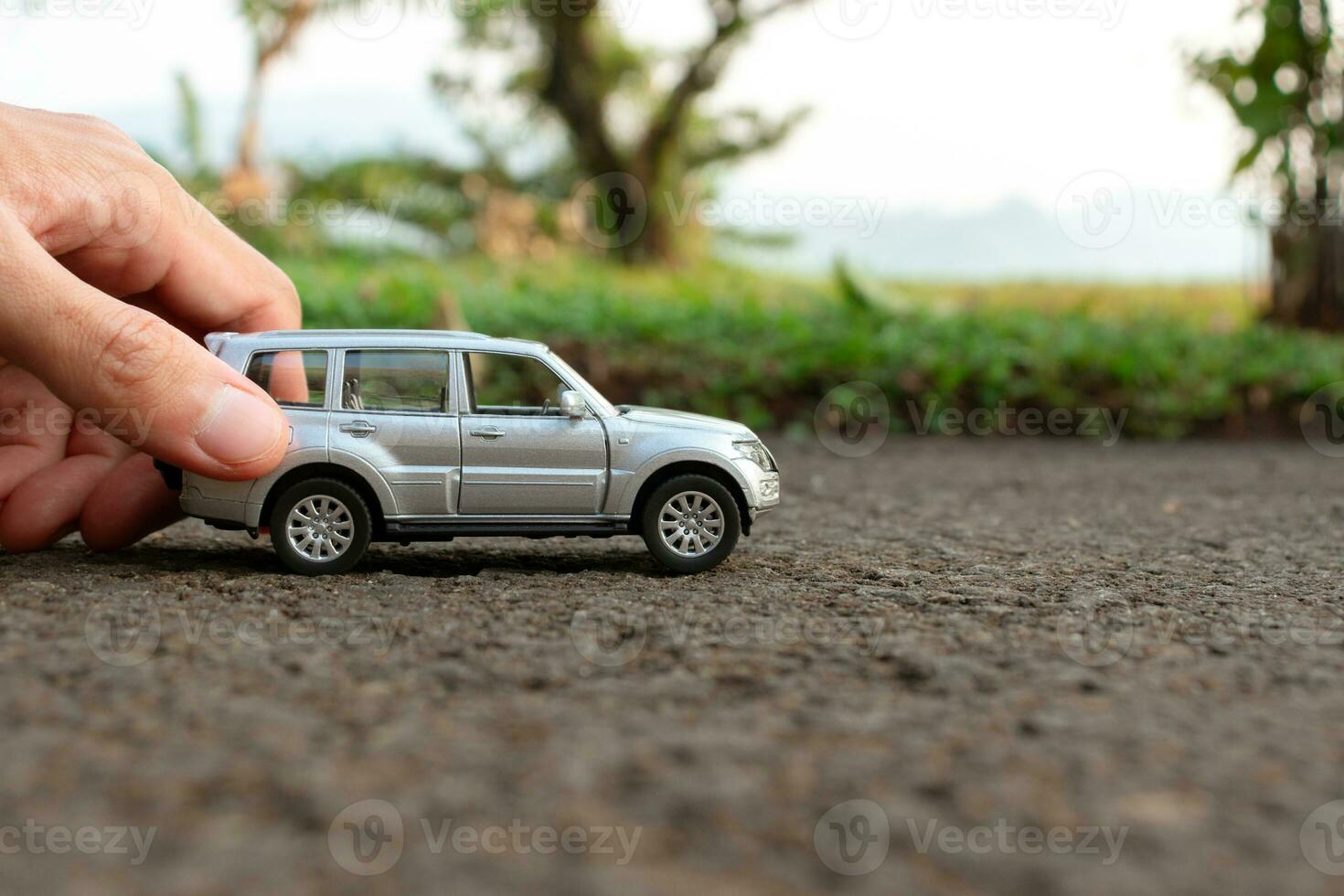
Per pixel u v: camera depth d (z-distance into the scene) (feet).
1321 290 54.65
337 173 78.33
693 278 68.03
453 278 55.47
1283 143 53.42
